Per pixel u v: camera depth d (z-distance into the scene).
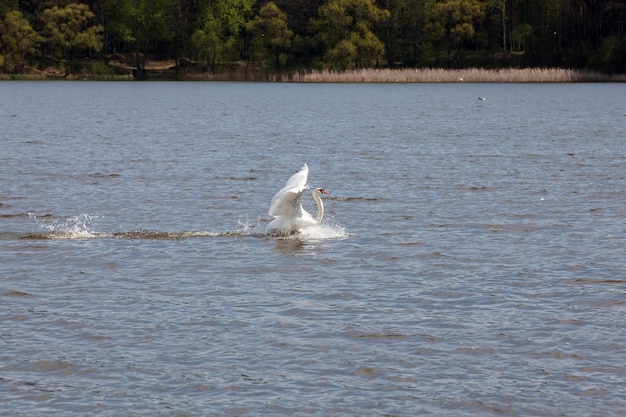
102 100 91.19
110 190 27.09
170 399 11.59
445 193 26.48
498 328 13.95
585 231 20.78
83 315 14.53
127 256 18.27
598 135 46.59
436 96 100.12
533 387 11.91
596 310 14.80
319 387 11.91
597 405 11.44
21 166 32.59
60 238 19.89
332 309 14.85
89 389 11.88
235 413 11.22
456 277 16.77
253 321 14.27
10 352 13.00
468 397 11.63
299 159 35.69
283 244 19.36
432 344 13.30
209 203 24.95
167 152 38.16
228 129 52.19
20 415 11.20
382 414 11.20
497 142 42.94
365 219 22.45
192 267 17.45
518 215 22.86
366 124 56.62
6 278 16.67
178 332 13.78
